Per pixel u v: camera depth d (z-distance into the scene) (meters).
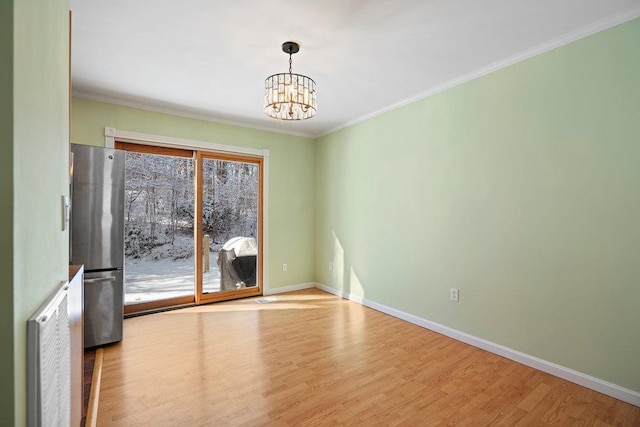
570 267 2.30
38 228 0.76
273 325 3.38
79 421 1.55
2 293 0.56
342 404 2.01
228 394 2.11
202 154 4.21
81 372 1.66
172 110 3.89
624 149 2.06
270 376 2.34
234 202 4.46
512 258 2.64
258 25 2.17
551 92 2.40
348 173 4.44
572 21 2.14
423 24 2.16
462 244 3.02
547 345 2.42
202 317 3.64
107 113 3.51
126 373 2.37
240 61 2.69
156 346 2.84
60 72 1.16
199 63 2.72
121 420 1.84
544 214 2.44
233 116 4.16
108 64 2.73
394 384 2.24
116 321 2.88
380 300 3.91
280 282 4.77
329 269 4.80
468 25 2.18
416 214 3.47
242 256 4.52
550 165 2.41
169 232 4.02
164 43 2.40
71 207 2.68
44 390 0.70
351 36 2.31
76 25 2.16
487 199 2.82
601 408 1.98
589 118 2.21
